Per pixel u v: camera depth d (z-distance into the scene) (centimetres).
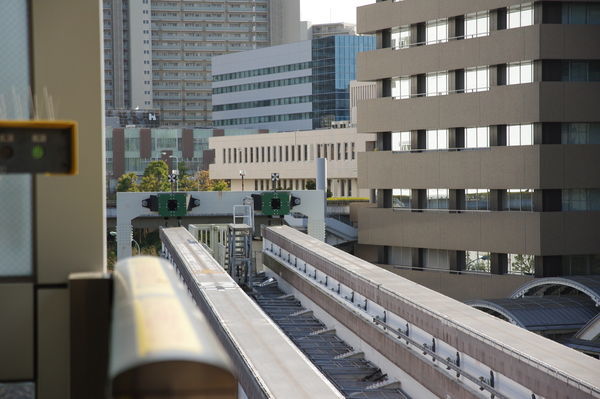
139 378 399
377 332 4259
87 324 599
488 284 7144
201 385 404
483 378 2964
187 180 17225
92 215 639
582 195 6812
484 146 7250
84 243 637
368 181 8244
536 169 6750
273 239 7531
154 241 12656
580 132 6806
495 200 7150
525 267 6950
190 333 436
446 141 7612
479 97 7188
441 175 7562
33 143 485
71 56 642
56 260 634
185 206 7888
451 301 3781
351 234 9369
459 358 3219
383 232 8100
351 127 15600
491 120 7094
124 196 7850
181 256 5503
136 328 449
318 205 8294
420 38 7831
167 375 401
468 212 7325
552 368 2523
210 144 18625
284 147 16788
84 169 639
